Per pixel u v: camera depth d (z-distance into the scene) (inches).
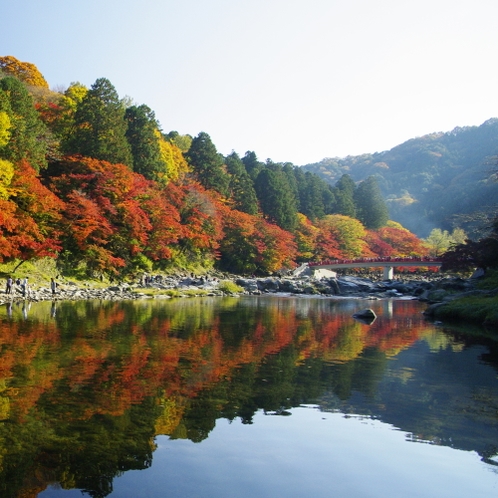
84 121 2304.4
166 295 1867.6
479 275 2217.0
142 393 468.4
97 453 331.3
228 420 407.2
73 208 1835.6
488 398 490.9
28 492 277.7
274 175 3983.8
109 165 2078.0
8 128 1642.5
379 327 1075.3
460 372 609.9
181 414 415.5
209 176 3486.7
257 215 3555.6
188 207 2731.3
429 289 2285.9
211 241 2854.3
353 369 614.9
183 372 561.0
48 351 643.5
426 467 329.4
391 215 7229.3
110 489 284.4
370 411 442.9
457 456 348.5
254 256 3201.3
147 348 698.8
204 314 1231.5
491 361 686.5
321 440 371.2
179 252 2755.9
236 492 286.5
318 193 4685.0
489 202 5556.1
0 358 587.5
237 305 1599.4
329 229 4178.2
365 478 311.3
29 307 1173.1
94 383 494.9
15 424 373.1
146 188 2313.0
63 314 1061.1
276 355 692.7
